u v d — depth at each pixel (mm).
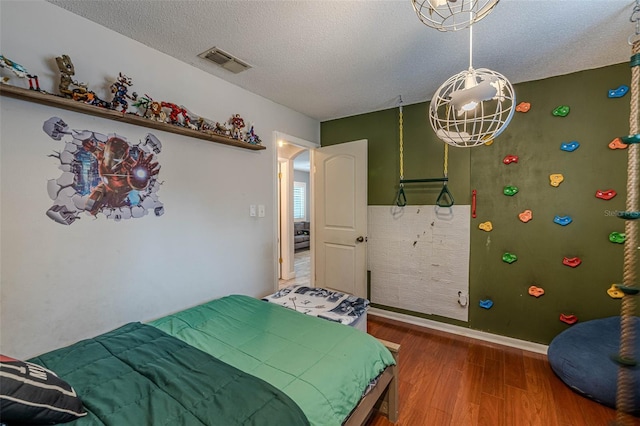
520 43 1846
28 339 1432
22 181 1401
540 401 1819
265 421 938
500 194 2557
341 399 1164
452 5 1359
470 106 1215
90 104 1536
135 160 1824
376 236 3236
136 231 1846
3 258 1357
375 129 3201
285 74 2297
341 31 1729
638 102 1028
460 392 1918
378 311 3254
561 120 2301
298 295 2365
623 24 1639
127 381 1129
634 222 1022
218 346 1441
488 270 2635
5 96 1340
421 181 2918
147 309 1911
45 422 869
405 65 2146
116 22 1645
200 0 1466
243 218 2578
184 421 933
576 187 2270
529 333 2479
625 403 1104
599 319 2154
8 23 1356
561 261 2340
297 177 9188
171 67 2025
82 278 1612
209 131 2164
